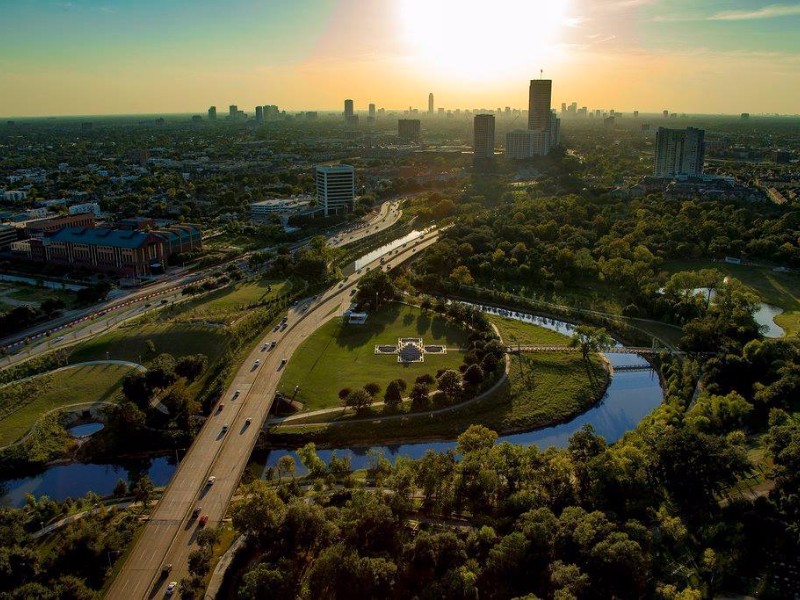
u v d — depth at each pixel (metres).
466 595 197.38
